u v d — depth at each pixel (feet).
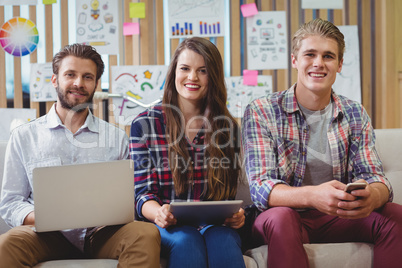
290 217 5.01
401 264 4.99
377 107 9.48
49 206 4.73
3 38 9.30
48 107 9.30
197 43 5.88
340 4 9.47
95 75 6.02
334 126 6.02
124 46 9.46
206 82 5.92
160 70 9.29
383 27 9.41
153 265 4.67
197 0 9.31
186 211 4.80
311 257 5.16
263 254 5.14
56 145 5.84
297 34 6.01
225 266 4.83
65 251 5.35
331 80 5.86
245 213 5.96
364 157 5.88
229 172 5.93
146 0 9.36
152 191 5.72
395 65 9.41
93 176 4.83
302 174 5.92
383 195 5.33
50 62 9.36
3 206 5.53
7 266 4.58
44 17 9.43
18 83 9.35
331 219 5.66
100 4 9.33
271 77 9.33
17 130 5.84
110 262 4.84
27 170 5.72
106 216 4.88
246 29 9.42
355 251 5.25
